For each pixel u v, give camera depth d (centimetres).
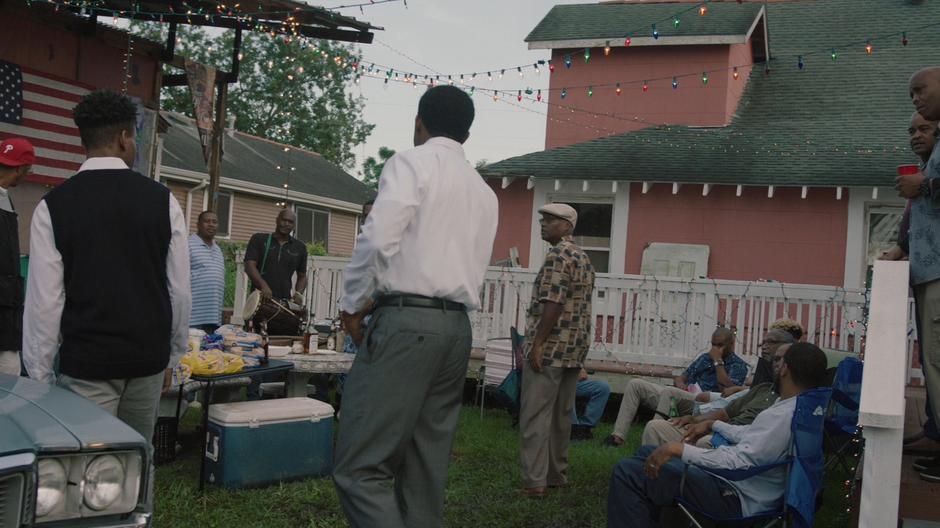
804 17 1521
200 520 472
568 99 1372
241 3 874
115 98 367
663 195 1193
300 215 2506
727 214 1165
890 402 328
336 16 898
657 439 559
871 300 367
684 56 1311
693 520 402
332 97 3294
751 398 531
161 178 1989
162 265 366
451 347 323
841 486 633
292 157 2822
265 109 3250
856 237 1109
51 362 357
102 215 352
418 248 318
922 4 1467
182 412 659
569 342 571
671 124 1313
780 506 404
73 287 350
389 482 324
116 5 905
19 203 866
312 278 1113
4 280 460
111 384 357
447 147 334
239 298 1152
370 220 311
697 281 943
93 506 267
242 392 837
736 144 1217
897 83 1306
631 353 962
